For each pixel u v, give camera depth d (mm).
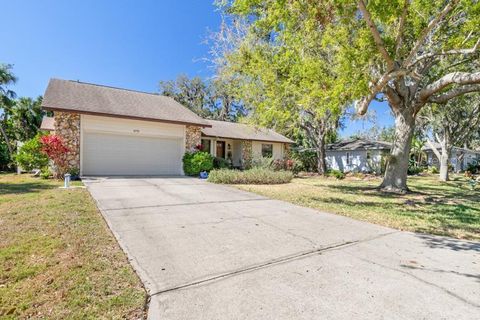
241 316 2455
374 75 9070
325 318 2461
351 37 7699
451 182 17984
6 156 21734
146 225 5164
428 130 21766
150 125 14570
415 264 3752
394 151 11781
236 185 11914
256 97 11805
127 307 2521
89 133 13156
